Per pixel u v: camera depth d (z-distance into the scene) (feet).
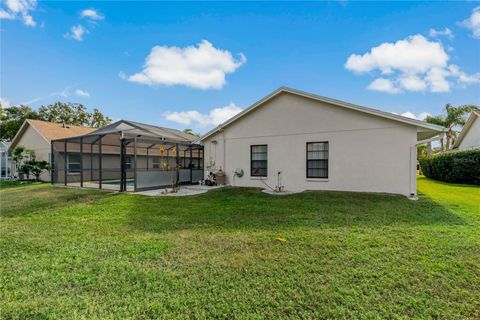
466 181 45.34
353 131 30.81
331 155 32.12
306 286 8.90
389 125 28.89
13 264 10.91
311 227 16.28
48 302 8.09
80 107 106.63
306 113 33.88
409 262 10.71
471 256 11.28
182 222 17.89
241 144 38.96
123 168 35.86
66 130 64.69
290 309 7.64
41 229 16.38
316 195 28.58
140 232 15.58
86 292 8.68
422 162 66.80
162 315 7.43
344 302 7.95
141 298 8.29
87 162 55.31
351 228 15.93
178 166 41.91
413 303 7.86
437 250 12.00
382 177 29.25
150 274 9.90
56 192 35.06
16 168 62.18
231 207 23.04
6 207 24.12
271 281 9.30
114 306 7.86
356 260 11.00
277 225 16.83
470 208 21.59
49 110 98.22
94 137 40.50
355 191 30.48
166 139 43.88
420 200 25.71
